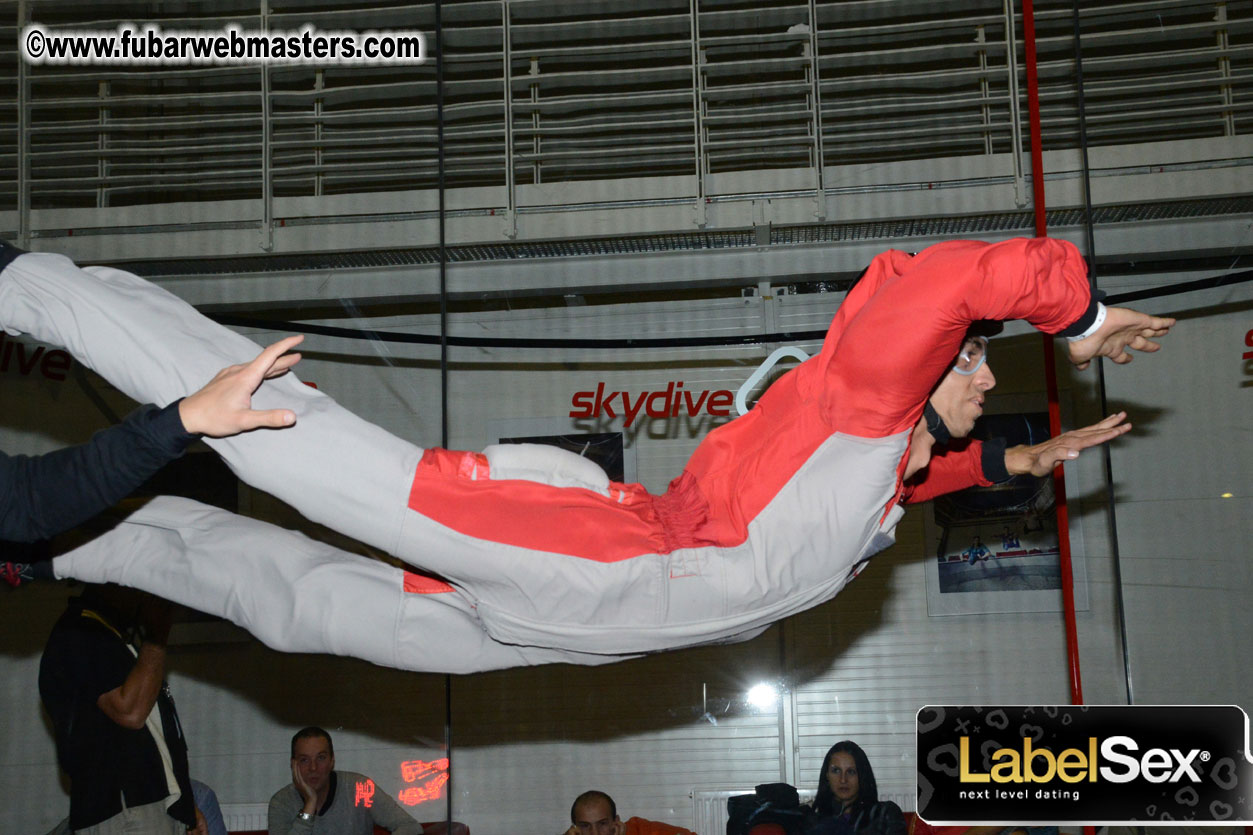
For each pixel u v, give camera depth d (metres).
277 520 2.53
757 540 1.20
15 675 2.70
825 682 2.60
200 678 2.62
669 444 2.56
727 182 2.53
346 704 2.61
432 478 1.19
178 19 2.82
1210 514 2.54
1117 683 2.51
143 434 1.07
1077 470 2.60
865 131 2.70
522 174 2.78
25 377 2.71
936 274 1.05
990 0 2.75
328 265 2.64
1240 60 2.70
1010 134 2.64
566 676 2.68
